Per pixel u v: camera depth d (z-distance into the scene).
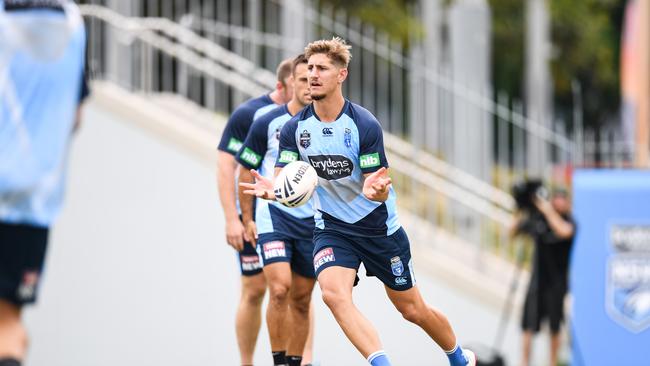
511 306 46.56
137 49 44.34
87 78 19.66
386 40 47.69
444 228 49.91
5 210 18.28
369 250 24.56
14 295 18.56
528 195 44.16
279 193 23.53
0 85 18.48
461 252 48.12
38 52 18.62
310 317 30.38
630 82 52.03
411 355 44.19
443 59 66.94
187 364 41.81
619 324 41.28
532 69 70.12
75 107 18.97
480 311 46.00
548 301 44.03
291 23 46.25
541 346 47.84
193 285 41.94
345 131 23.78
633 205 41.38
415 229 46.44
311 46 23.69
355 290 43.72
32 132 18.50
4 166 18.30
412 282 25.06
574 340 41.44
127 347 41.50
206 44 45.19
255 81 46.66
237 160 27.64
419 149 46.84
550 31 99.38
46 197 18.56
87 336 41.31
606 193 41.47
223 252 42.22
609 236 41.44
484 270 47.84
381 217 24.33
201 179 42.03
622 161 46.16
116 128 41.47
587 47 100.75
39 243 18.67
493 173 52.06
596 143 51.31
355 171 23.97
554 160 51.84
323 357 43.22
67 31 18.84
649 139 51.38
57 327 41.19
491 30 98.75
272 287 28.34
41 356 41.09
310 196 23.64
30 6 18.66
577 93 46.59
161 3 49.72
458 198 48.03
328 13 57.66
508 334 46.91
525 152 49.94
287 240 28.34
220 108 49.50
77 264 41.31
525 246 49.94
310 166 23.81
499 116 49.75
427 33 58.56
